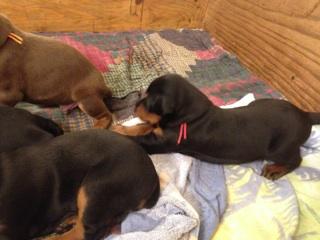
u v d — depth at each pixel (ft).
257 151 1.39
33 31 2.21
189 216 1.15
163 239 1.08
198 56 2.20
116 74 1.87
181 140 1.35
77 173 1.11
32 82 1.47
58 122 1.57
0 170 1.04
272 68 2.05
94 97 1.55
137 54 2.06
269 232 1.24
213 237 1.21
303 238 1.26
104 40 2.18
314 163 1.51
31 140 1.21
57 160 1.10
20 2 2.07
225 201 1.31
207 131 1.33
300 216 1.32
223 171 1.42
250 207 1.31
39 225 1.13
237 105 1.71
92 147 1.13
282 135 1.39
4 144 1.17
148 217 1.18
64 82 1.50
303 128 1.43
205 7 2.55
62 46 1.51
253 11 2.13
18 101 1.50
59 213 1.15
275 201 1.34
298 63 1.86
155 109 1.29
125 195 1.11
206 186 1.34
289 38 1.90
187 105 1.30
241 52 2.30
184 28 2.57
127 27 2.43
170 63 2.06
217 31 2.50
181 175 1.36
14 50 1.39
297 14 1.83
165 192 1.24
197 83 1.97
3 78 1.41
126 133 1.45
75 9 2.22
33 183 1.06
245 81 2.05
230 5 2.32
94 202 1.08
